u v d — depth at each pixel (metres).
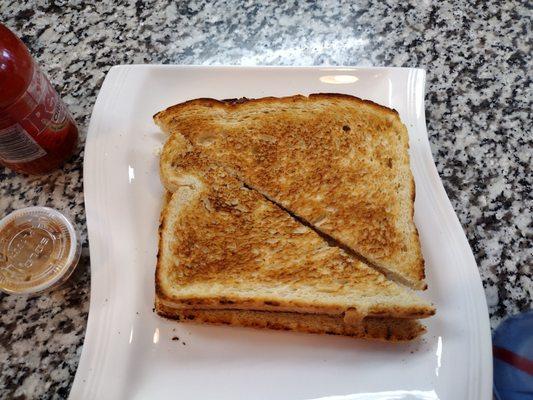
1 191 0.24
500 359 0.20
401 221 0.22
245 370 0.20
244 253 0.21
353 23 0.29
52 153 0.23
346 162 0.23
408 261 0.21
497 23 0.29
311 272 0.21
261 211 0.22
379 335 0.20
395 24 0.29
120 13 0.29
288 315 0.21
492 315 0.22
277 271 0.21
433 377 0.19
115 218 0.22
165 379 0.20
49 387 0.21
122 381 0.19
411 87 0.25
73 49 0.28
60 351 0.21
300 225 0.22
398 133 0.23
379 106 0.24
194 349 0.20
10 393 0.21
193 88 0.25
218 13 0.29
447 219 0.22
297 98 0.24
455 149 0.25
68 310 0.22
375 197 0.22
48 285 0.20
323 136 0.24
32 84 0.21
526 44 0.28
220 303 0.20
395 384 0.19
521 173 0.24
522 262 0.23
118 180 0.23
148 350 0.20
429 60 0.28
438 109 0.26
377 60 0.28
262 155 0.23
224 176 0.23
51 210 0.22
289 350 0.20
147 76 0.25
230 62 0.28
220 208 0.22
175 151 0.23
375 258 0.21
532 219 0.23
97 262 0.21
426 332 0.20
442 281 0.21
